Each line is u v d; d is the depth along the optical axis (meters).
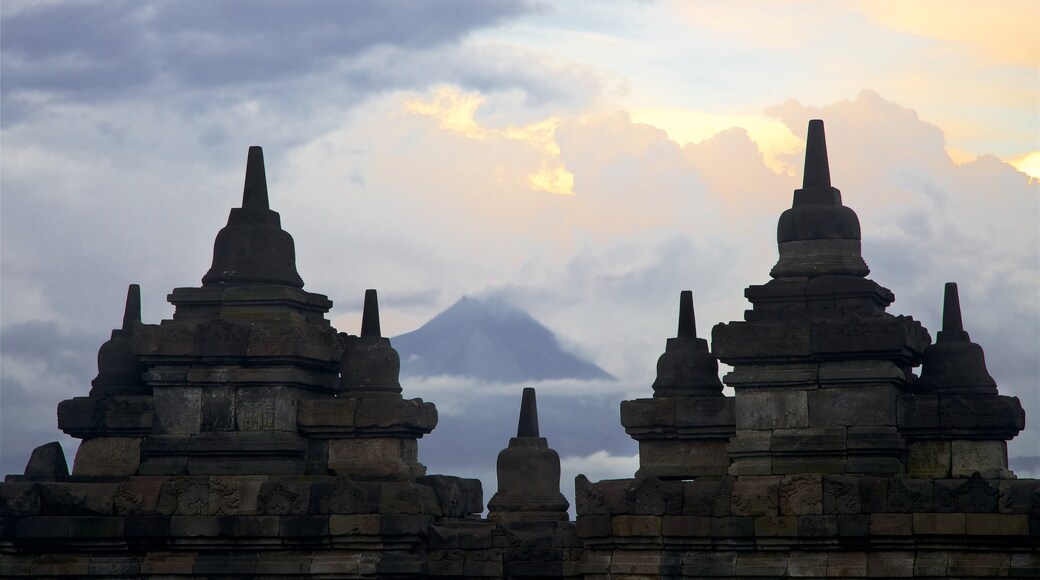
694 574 87.75
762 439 89.19
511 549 92.38
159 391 95.38
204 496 92.44
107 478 96.38
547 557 92.00
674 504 88.44
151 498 92.69
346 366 96.94
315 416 95.25
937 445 88.31
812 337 88.44
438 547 93.06
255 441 93.81
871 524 85.25
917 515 84.69
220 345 94.25
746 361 89.69
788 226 91.81
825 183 92.25
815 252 91.19
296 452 94.56
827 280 90.00
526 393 102.62
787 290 90.50
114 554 93.06
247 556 92.25
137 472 95.94
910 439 88.81
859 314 89.12
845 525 85.56
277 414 94.38
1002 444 88.12
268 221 97.88
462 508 101.31
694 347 97.12
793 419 88.94
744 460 89.69
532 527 95.31
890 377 87.62
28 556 93.25
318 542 92.06
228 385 94.75
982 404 87.56
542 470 100.94
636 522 88.75
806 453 88.38
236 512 92.12
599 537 89.56
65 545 92.81
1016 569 83.50
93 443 97.31
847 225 91.50
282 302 96.25
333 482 92.25
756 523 86.88
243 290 96.19
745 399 89.94
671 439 94.56
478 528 93.75
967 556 84.38
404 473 95.00
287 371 94.38
